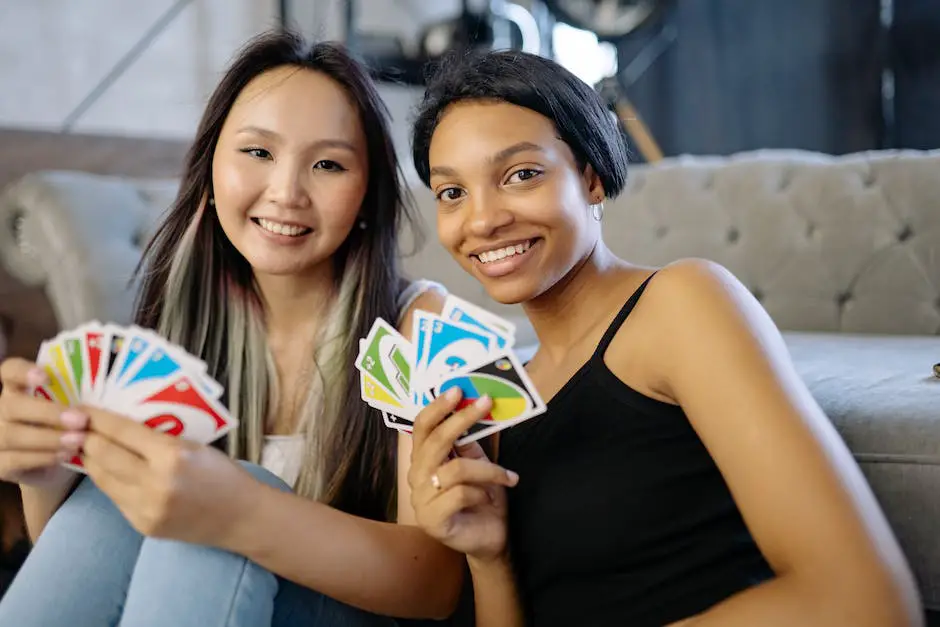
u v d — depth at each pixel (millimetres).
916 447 1241
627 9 3549
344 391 1443
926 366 1583
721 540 1037
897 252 2320
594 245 1168
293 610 1143
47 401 1070
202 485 1025
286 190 1366
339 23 4406
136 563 1076
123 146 3896
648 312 1060
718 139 4215
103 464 1034
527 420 1147
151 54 4184
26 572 1091
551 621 1130
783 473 884
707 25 4191
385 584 1143
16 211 2758
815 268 2441
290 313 1535
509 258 1079
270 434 1530
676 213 2713
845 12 3861
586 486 1072
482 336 1030
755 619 860
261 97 1387
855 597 829
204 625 1003
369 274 1506
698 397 974
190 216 1541
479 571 1159
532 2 4156
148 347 1081
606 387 1078
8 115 3855
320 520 1104
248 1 4383
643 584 1052
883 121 3820
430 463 1046
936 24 3645
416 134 1213
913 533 1239
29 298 3551
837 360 1696
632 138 3676
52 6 3939
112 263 2648
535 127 1070
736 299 1014
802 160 2580
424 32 4031
